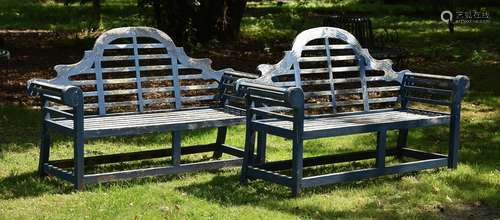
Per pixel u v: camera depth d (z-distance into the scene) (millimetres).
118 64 16125
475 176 7906
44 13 29641
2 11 30422
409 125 7805
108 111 11953
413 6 34656
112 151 9078
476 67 16906
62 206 6723
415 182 7676
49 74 15125
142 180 7672
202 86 8570
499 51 19750
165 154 8438
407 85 8641
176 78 8430
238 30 20547
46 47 19344
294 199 6996
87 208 6652
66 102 7008
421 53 19031
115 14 29078
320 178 7211
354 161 8539
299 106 6941
